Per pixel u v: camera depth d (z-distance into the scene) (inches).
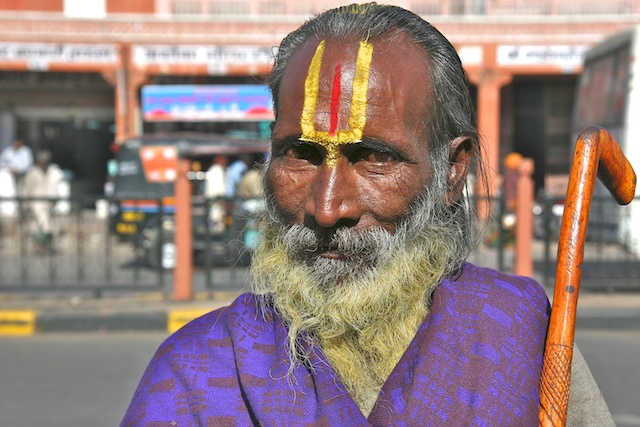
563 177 618.8
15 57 565.3
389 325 39.8
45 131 638.5
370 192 37.8
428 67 39.1
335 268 38.7
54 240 322.7
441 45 40.3
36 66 566.3
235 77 601.6
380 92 37.0
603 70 399.5
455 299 39.2
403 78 37.6
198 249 326.0
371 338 39.8
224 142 400.2
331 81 36.9
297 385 36.8
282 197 39.3
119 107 572.7
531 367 37.3
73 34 566.3
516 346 37.6
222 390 37.4
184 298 282.4
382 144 37.0
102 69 570.3
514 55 557.3
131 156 395.9
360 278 38.9
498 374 36.6
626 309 258.2
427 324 38.6
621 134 365.1
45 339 247.1
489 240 335.3
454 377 36.5
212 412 36.8
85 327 257.3
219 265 339.0
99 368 211.6
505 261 322.0
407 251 39.5
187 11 599.8
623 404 176.4
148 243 327.0
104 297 291.7
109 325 257.4
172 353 39.3
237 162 385.4
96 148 649.0
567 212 38.7
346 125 36.6
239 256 54.0
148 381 38.8
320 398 36.1
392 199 38.0
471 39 557.9
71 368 211.3
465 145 42.2
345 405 35.9
